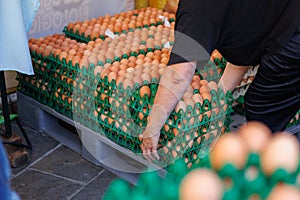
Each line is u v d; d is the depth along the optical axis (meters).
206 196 0.97
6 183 0.89
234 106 2.63
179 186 1.02
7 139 2.54
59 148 2.67
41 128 2.78
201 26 1.74
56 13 3.07
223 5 1.74
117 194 1.04
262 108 2.03
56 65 2.51
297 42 1.75
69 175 2.46
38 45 2.68
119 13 3.49
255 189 1.03
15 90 3.06
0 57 2.09
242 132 1.19
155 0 3.51
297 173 1.09
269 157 1.10
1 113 2.78
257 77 1.98
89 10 3.28
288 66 1.82
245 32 1.80
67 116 2.59
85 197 2.30
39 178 2.43
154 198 1.03
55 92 2.58
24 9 2.13
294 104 2.03
